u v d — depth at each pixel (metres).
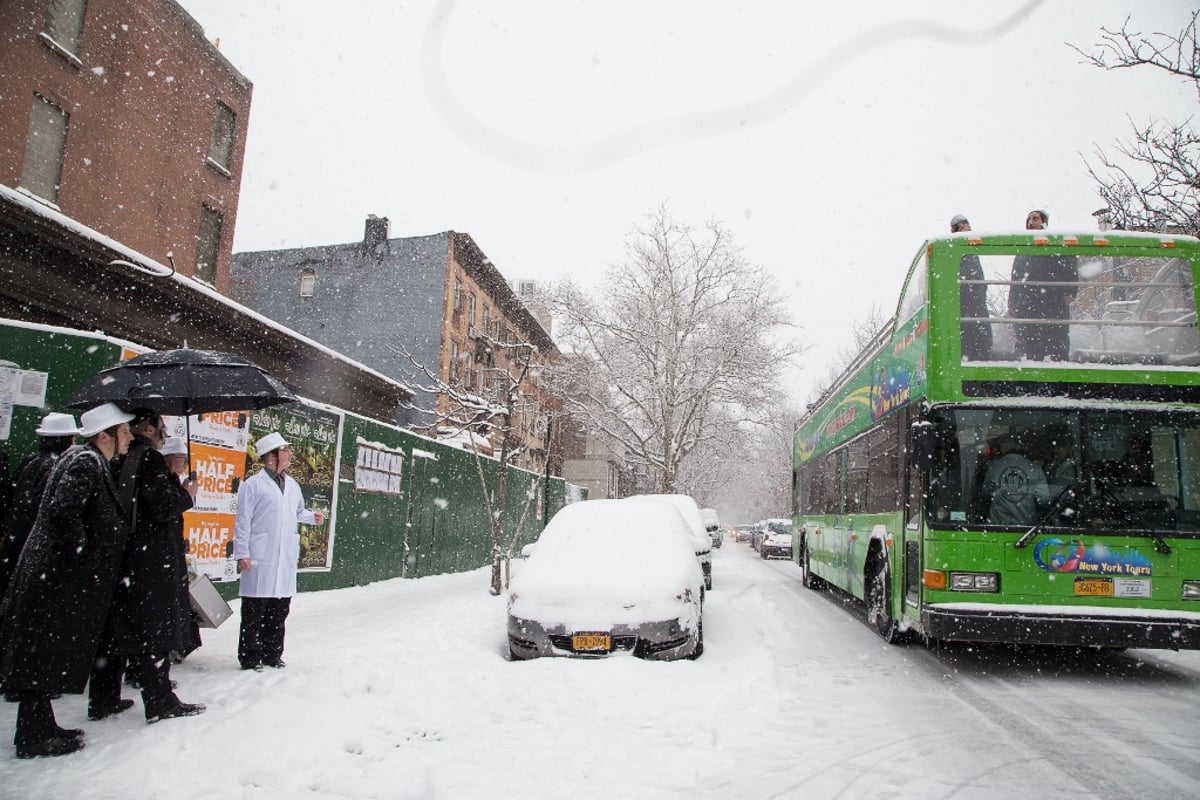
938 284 7.41
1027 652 8.28
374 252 33.69
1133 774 4.21
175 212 21.05
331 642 7.46
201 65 22.05
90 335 7.80
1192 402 6.93
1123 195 11.16
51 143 17.41
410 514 14.52
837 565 12.45
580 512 9.12
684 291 34.00
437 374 31.66
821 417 14.88
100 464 4.30
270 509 6.18
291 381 17.02
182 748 4.19
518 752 4.36
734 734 4.73
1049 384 7.07
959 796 3.83
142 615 4.67
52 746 4.12
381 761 4.25
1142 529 6.72
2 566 5.30
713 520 20.61
